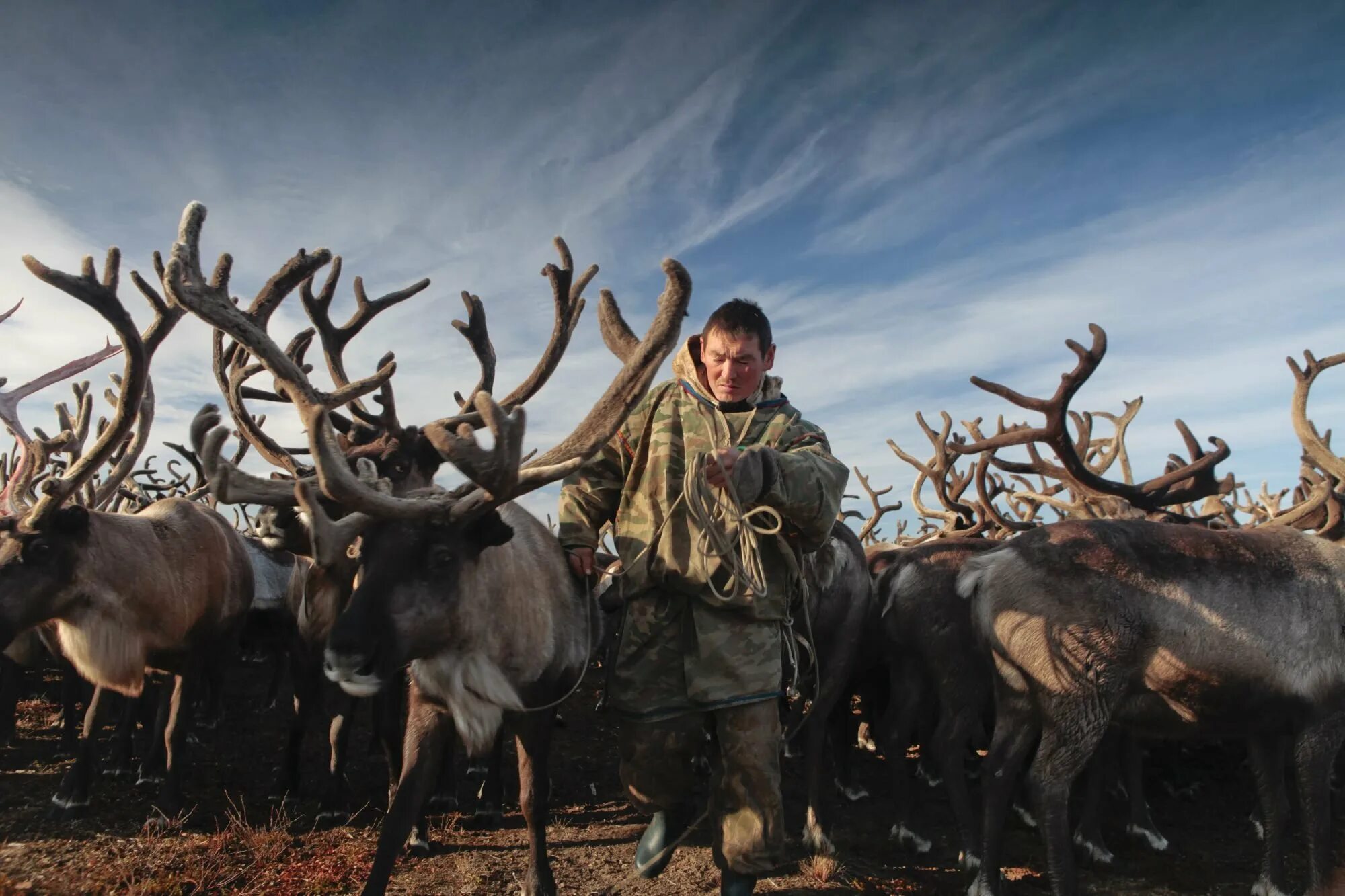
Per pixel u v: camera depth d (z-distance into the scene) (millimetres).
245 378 4246
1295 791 5160
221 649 4809
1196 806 5453
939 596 4410
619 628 2830
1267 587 3680
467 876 3467
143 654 4188
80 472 3846
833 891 3621
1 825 3795
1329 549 3875
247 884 3281
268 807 4320
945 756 4219
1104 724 3592
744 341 2652
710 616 2557
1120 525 3852
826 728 4480
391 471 4762
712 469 2303
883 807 5156
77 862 3377
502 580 2828
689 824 3074
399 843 2635
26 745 5398
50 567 3875
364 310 5301
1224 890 4008
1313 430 5250
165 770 4648
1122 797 5531
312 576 4336
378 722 4574
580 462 2594
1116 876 4172
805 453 2561
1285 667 3623
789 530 2678
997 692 3875
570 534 2912
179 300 2602
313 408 2410
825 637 4410
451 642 2639
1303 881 4102
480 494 2572
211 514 5008
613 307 3111
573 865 3680
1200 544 3760
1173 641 3596
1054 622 3641
